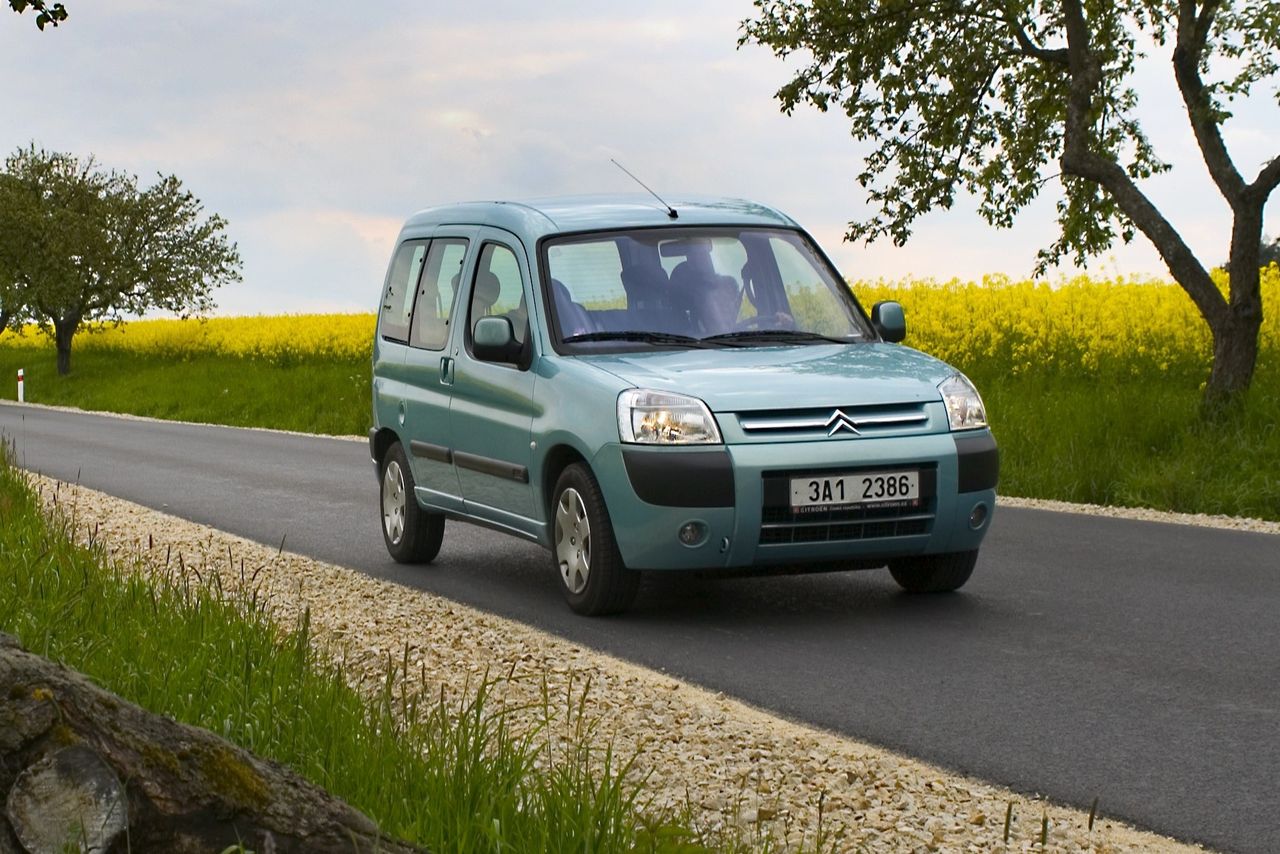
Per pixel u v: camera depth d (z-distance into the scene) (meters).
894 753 5.85
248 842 3.16
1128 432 15.80
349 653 7.44
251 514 14.42
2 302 61.16
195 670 5.72
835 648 7.82
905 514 8.42
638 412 8.29
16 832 3.02
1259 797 5.19
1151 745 5.88
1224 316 17.00
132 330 69.06
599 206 9.97
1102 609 8.65
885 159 22.48
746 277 9.59
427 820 4.01
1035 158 22.08
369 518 14.04
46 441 25.88
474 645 7.66
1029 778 5.48
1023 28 21.17
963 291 29.44
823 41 21.56
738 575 8.38
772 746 5.75
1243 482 13.47
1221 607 8.62
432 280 10.88
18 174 65.06
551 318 9.22
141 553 11.05
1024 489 14.55
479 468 9.78
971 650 7.68
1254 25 16.33
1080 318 26.05
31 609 6.96
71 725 3.06
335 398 33.44
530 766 4.51
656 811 4.81
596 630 8.41
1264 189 16.84
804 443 8.24
